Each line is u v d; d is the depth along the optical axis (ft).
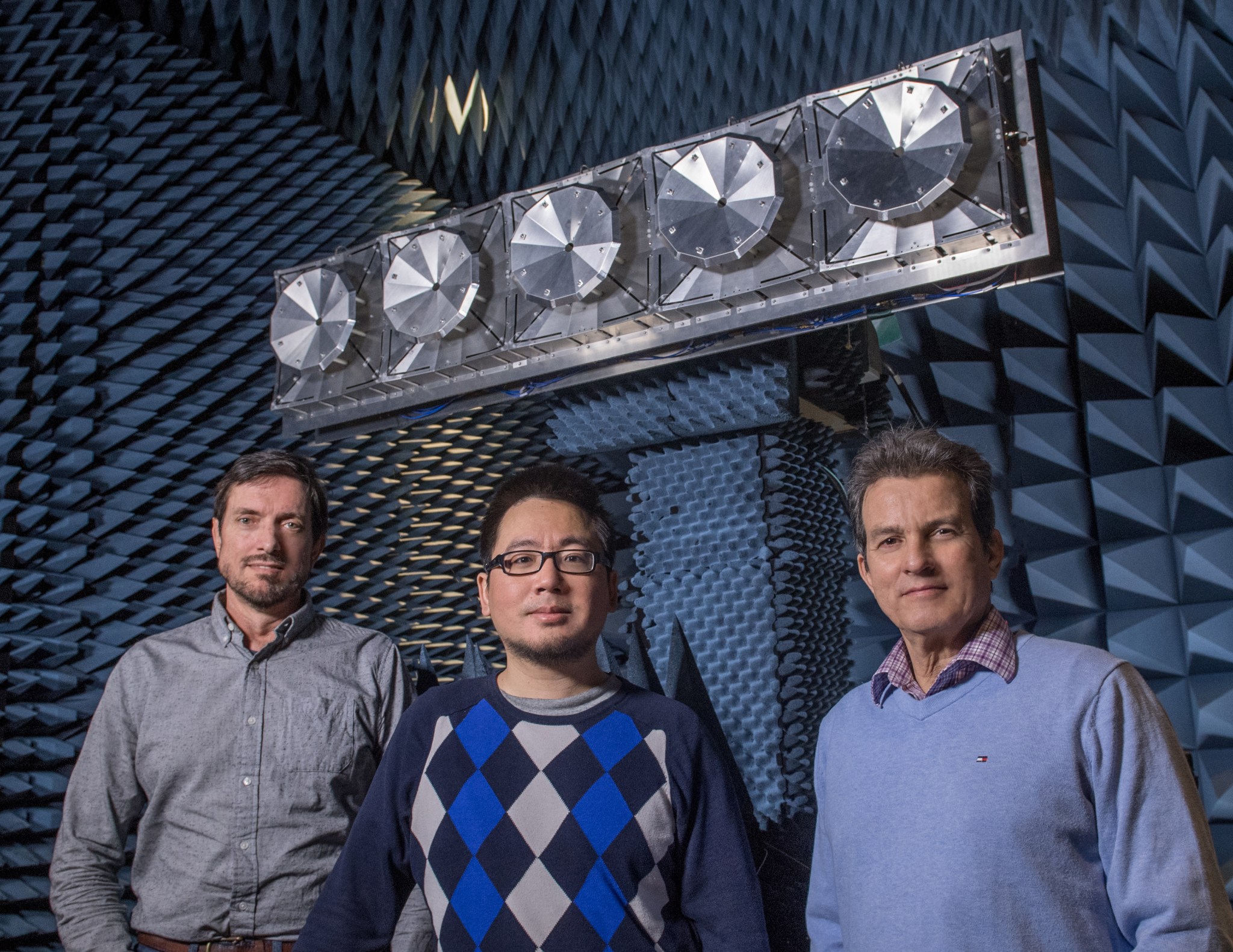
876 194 6.29
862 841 3.37
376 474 10.89
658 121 11.98
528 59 11.73
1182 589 9.88
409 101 11.48
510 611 3.70
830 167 6.45
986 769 3.17
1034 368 10.73
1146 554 10.13
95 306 9.96
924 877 3.14
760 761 7.44
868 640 10.94
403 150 11.91
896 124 6.22
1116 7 10.64
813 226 6.73
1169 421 10.02
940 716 3.38
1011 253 6.23
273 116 11.34
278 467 4.95
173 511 9.85
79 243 10.09
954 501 3.54
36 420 9.50
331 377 8.97
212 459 10.23
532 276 7.67
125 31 10.85
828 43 11.45
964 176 6.23
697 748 3.64
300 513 4.91
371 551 10.68
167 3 10.81
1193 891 2.89
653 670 6.86
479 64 11.75
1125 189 10.66
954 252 6.39
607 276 7.39
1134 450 10.26
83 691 9.00
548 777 3.51
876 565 3.63
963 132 6.01
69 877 4.33
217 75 11.05
